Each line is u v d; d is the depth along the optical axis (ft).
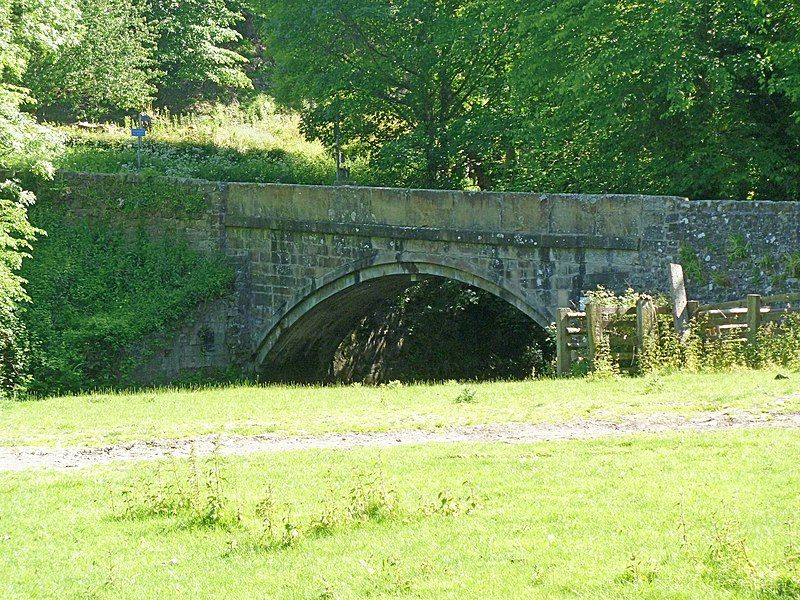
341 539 31.30
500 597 25.16
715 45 85.76
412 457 41.57
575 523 30.42
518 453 40.83
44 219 103.86
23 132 88.79
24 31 91.45
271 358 102.42
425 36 113.19
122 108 145.48
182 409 65.26
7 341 88.69
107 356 93.86
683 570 25.58
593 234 76.95
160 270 102.37
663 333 63.77
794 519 28.86
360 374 113.60
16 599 28.32
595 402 51.80
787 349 60.03
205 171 127.65
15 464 48.52
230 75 164.04
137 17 151.33
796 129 86.17
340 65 116.37
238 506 35.19
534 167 99.66
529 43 93.97
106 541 33.27
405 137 116.06
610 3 87.25
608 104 87.51
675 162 87.76
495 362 113.80
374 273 92.38
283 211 98.94
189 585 28.45
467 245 84.43
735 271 72.74
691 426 43.80
